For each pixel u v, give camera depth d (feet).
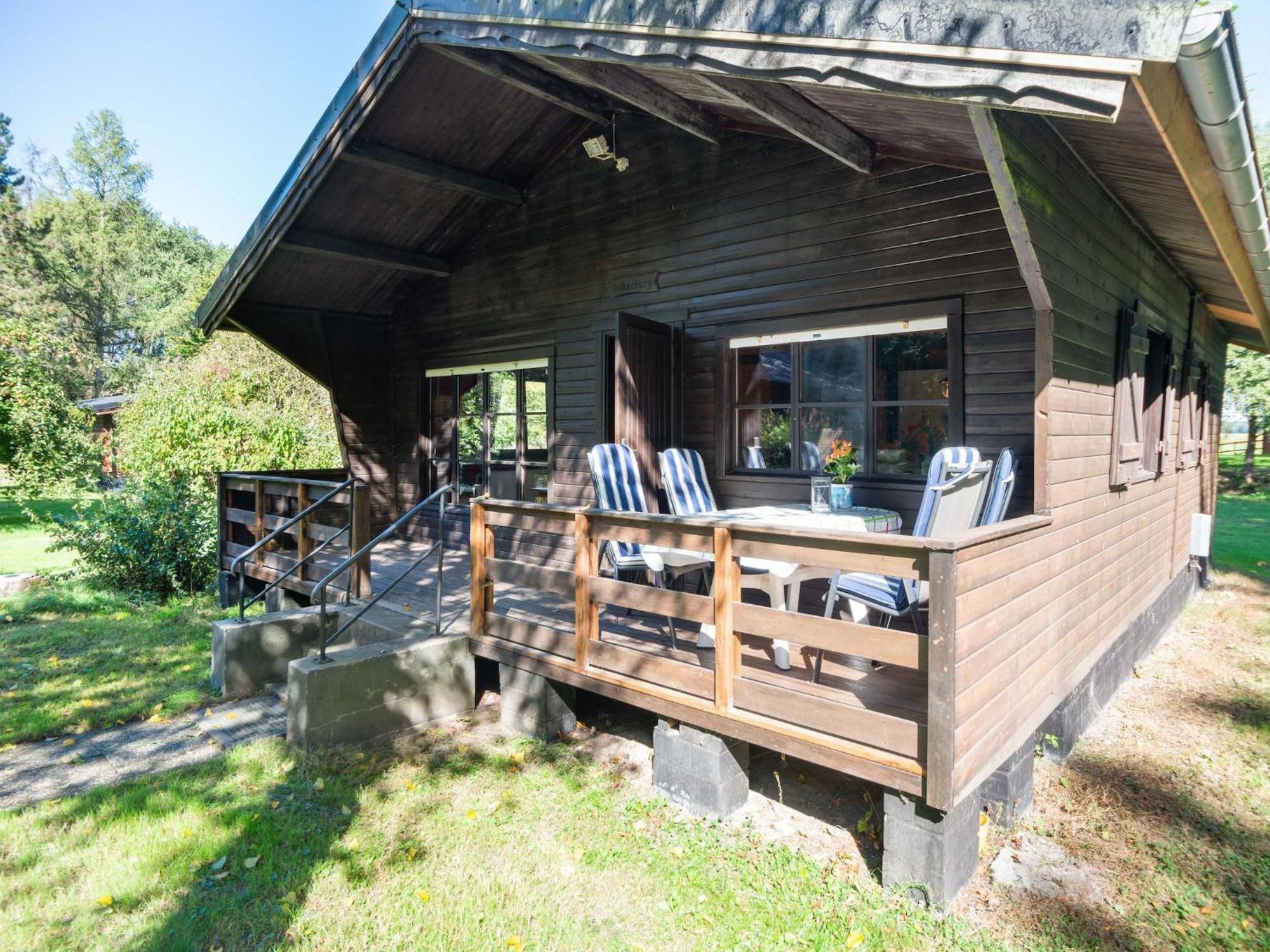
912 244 14.15
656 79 13.35
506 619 13.78
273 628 15.81
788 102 11.46
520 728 13.48
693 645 12.82
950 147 11.93
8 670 16.84
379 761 12.31
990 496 11.07
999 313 13.08
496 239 23.58
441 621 15.60
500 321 23.58
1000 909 8.55
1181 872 9.41
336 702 12.68
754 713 9.76
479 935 8.13
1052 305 10.27
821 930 8.14
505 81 17.08
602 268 20.29
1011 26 7.21
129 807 10.66
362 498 17.30
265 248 20.34
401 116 17.69
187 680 16.25
